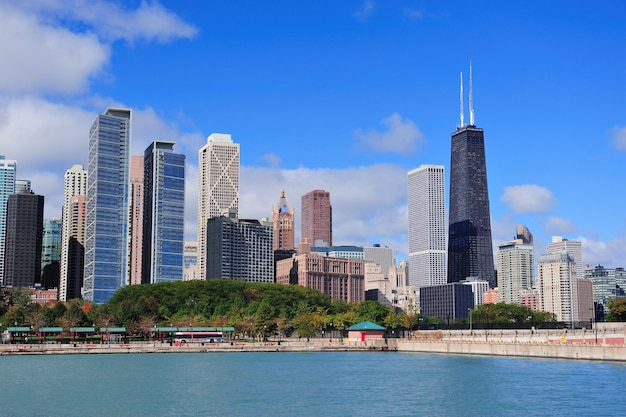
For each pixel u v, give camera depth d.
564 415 112.88
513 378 162.12
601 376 162.62
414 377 169.25
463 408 120.38
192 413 116.19
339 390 145.12
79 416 113.56
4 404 126.06
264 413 116.06
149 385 155.12
